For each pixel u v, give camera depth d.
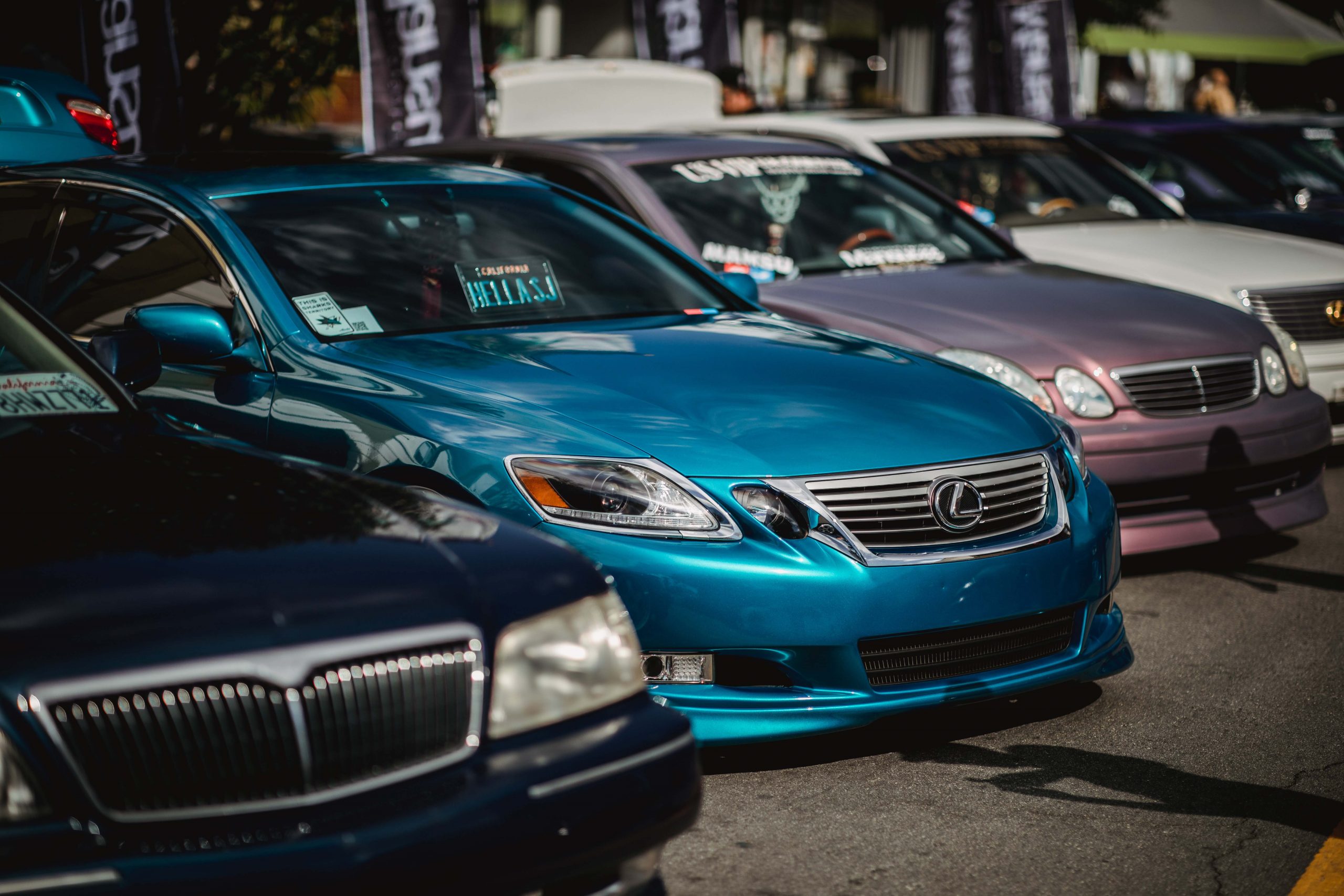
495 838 3.67
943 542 6.14
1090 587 6.57
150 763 3.43
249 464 4.71
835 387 6.67
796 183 11.06
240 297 6.99
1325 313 12.12
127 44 14.38
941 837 5.62
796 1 34.12
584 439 5.93
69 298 7.75
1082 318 9.43
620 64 17.14
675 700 5.74
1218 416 9.20
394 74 15.50
